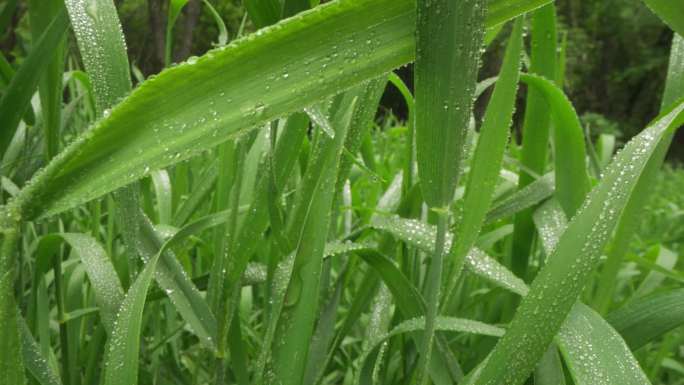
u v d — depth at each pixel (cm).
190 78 20
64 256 68
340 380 63
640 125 776
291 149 35
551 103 39
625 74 712
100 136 20
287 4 27
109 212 51
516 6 22
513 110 29
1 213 22
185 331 62
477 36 22
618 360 25
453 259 31
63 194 21
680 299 35
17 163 52
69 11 28
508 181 60
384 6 20
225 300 35
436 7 21
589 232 23
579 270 23
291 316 30
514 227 46
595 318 27
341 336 42
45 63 32
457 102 23
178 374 55
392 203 62
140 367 48
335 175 29
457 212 43
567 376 36
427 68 23
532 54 43
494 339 45
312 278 29
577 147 39
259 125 20
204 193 48
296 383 29
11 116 32
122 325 26
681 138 695
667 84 36
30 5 33
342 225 72
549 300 24
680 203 208
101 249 36
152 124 20
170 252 36
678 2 27
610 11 720
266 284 40
